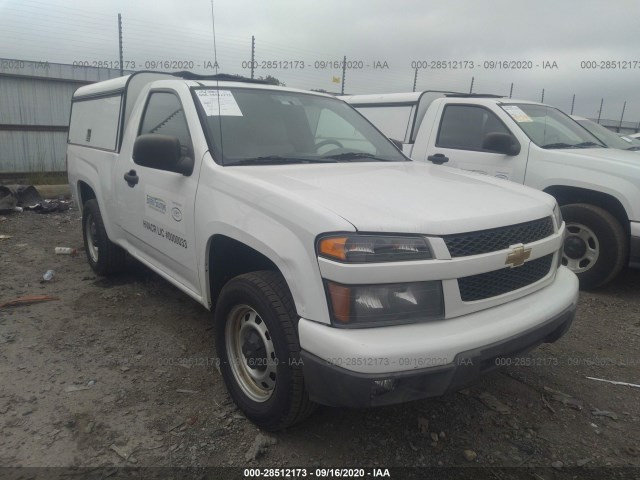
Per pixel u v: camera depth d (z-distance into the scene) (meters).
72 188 5.57
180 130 3.46
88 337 3.77
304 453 2.56
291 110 3.76
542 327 2.51
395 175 3.15
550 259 2.86
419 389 2.16
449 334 2.20
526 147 5.36
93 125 5.06
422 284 2.23
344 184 2.77
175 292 4.73
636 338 4.00
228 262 3.17
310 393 2.31
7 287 4.78
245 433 2.71
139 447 2.57
